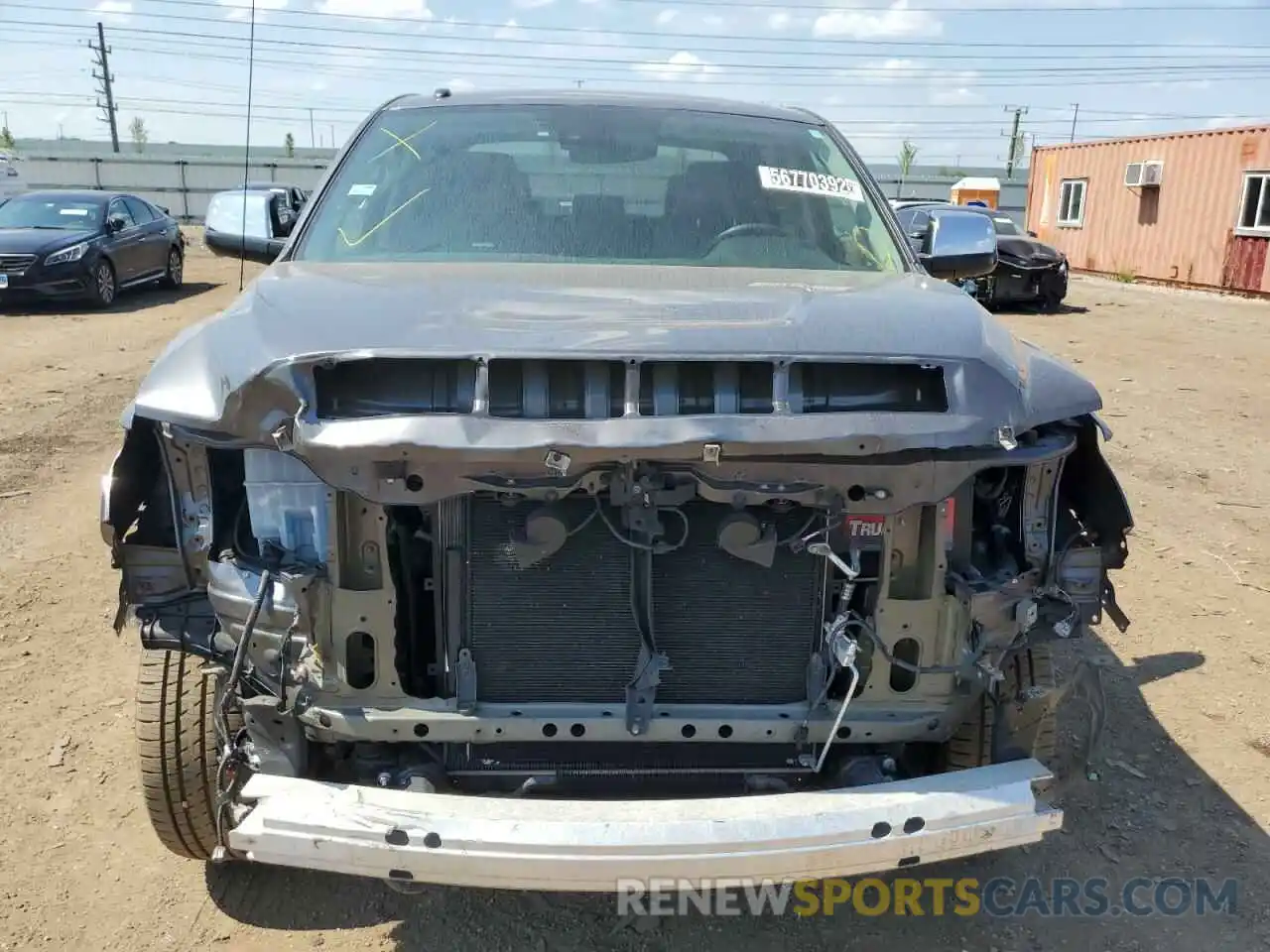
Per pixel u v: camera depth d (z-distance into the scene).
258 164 37.94
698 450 2.06
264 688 2.35
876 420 2.12
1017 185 42.25
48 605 4.53
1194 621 4.63
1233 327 14.45
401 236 3.05
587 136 3.42
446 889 2.91
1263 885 2.95
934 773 2.77
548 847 2.02
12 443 6.85
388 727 2.29
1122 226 22.69
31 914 2.74
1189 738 3.68
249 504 2.30
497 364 2.12
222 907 2.81
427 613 2.44
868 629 2.32
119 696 3.82
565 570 2.28
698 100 3.74
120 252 14.20
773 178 3.36
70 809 3.19
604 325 2.19
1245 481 6.71
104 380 8.93
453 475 2.11
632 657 2.33
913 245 3.73
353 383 2.14
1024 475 2.42
